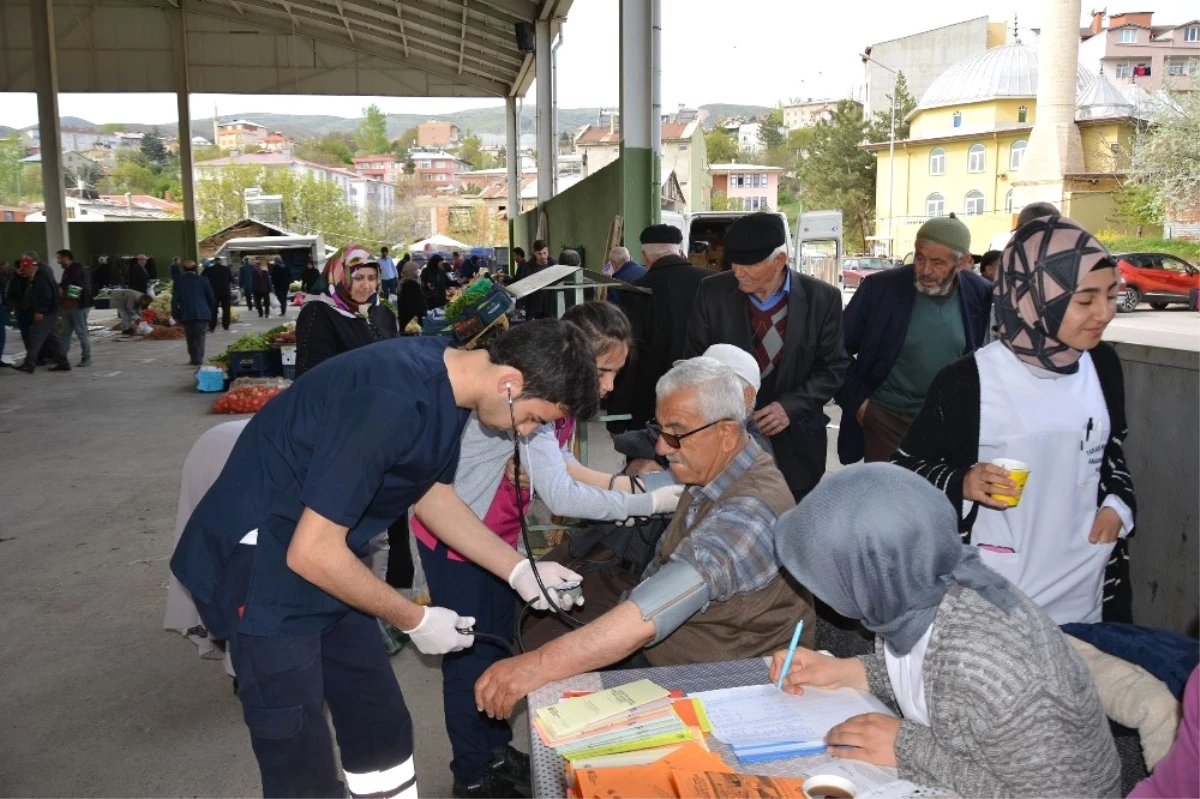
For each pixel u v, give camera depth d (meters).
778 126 126.75
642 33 10.67
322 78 28.34
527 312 6.23
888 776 1.56
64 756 3.26
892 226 47.94
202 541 2.08
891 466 1.56
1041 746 1.42
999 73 44.34
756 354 3.76
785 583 2.27
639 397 5.65
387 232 109.06
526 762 2.86
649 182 10.91
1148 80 62.34
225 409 10.11
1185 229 32.25
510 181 29.72
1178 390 3.00
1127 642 2.03
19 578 5.06
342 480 1.89
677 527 2.45
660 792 1.49
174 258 28.73
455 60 26.88
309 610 2.06
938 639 1.49
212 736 3.39
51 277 13.55
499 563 2.49
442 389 2.05
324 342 4.21
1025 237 2.23
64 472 7.49
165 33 27.23
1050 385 2.28
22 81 26.73
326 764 2.15
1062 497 2.29
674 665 2.16
